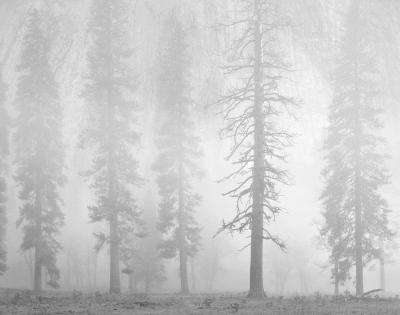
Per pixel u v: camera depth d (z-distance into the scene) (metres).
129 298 20.48
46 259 33.56
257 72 21.05
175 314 13.45
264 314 13.12
